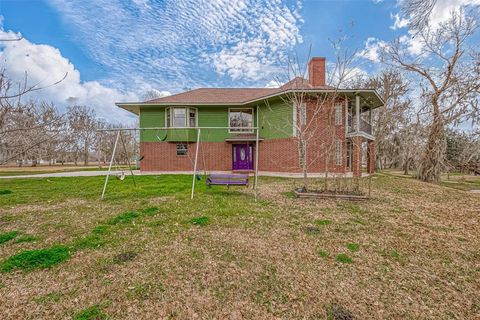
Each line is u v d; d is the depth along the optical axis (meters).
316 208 6.34
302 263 3.41
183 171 16.42
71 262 3.34
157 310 2.43
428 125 15.27
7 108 3.13
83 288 2.76
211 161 16.61
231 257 3.54
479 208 6.88
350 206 6.63
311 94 12.73
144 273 3.08
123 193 8.23
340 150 14.03
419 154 16.14
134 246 3.87
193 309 2.46
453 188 11.41
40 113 3.87
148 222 5.05
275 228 4.77
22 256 3.37
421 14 5.03
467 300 2.69
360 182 11.59
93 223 5.00
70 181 11.96
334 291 2.79
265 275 3.09
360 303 2.59
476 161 16.19
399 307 2.54
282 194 8.23
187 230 4.59
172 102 15.78
